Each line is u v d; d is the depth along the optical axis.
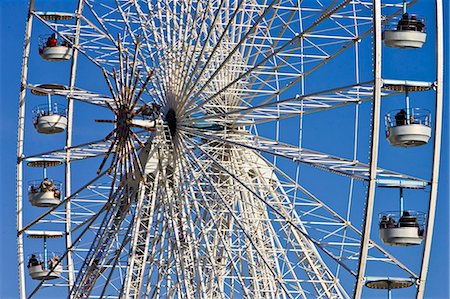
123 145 74.31
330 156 71.62
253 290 74.00
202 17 74.69
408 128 68.56
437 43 66.19
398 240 68.38
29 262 81.50
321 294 73.00
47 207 82.62
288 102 70.19
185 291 71.31
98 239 75.38
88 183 76.81
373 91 64.75
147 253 75.31
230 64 75.62
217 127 76.31
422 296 66.06
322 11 71.88
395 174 68.88
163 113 76.06
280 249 73.62
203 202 74.75
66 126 82.62
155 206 75.56
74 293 75.56
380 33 64.88
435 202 66.00
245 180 75.56
